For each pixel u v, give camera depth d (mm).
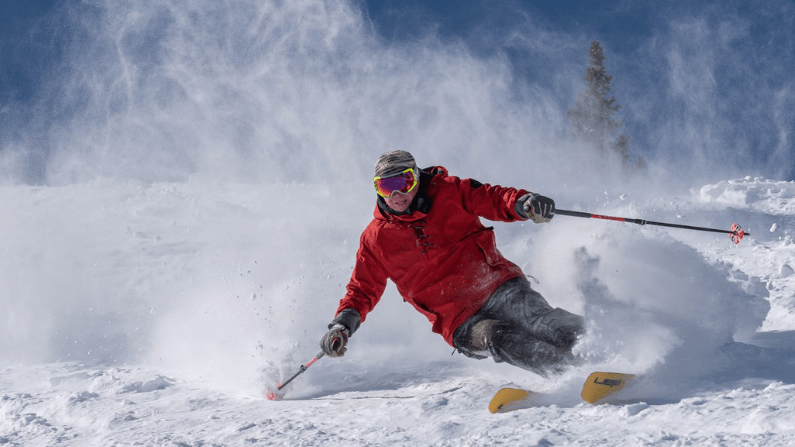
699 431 2158
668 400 2590
